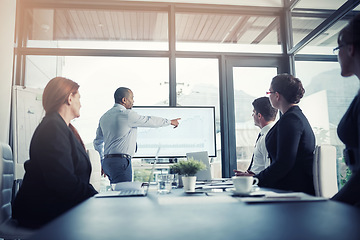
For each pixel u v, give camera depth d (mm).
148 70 4238
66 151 1589
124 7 4312
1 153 1717
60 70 4133
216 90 4340
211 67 4379
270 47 4496
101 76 4156
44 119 1697
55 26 4230
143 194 1334
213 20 4465
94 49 4188
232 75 4398
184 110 4117
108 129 3264
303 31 4086
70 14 4285
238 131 4285
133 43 4266
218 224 670
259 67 4473
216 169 4180
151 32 4332
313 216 738
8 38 3709
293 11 4363
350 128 1306
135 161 3969
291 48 4363
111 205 1007
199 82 4316
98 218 764
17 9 4039
